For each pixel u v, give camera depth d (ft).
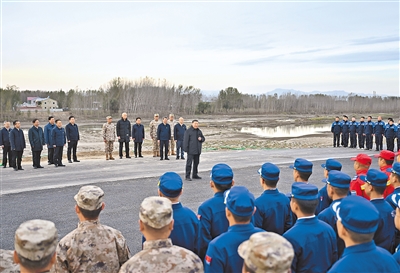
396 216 11.96
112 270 9.96
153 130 57.47
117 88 286.46
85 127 142.51
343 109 400.06
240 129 150.00
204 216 12.75
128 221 24.44
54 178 38.19
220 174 12.93
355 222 8.07
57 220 24.30
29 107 293.84
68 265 9.75
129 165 47.88
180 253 8.25
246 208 9.30
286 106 374.43
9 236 21.24
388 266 8.06
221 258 9.14
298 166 14.89
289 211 13.65
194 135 38.40
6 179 37.55
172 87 302.25
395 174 15.56
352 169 46.16
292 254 6.08
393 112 397.19
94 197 9.89
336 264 8.27
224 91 363.97
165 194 11.51
